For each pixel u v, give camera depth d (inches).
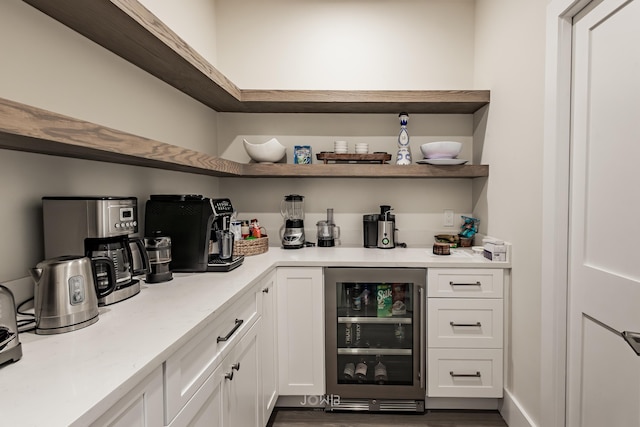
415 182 106.3
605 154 51.6
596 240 53.7
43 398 26.8
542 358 64.5
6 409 25.4
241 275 67.5
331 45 104.7
